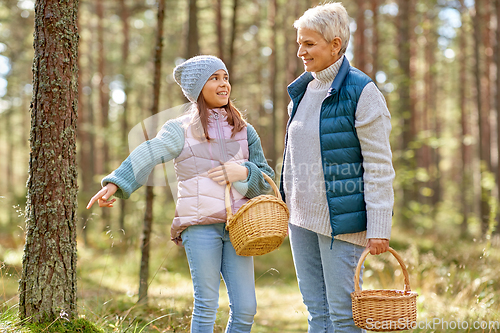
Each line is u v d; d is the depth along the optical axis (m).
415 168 12.16
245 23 15.50
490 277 4.34
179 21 16.78
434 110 22.25
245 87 21.08
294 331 4.05
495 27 11.52
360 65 12.38
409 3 13.27
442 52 18.86
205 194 2.37
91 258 8.02
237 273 2.44
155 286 5.40
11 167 24.41
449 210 18.25
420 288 4.61
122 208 10.89
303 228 2.54
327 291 2.42
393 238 10.03
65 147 2.59
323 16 2.33
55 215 2.55
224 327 3.26
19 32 14.27
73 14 2.62
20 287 2.58
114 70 18.50
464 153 20.41
